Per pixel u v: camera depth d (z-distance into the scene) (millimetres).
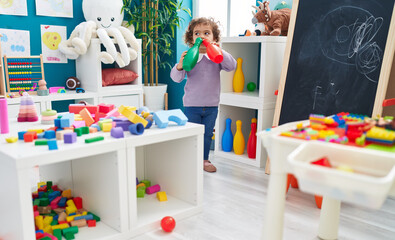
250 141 2500
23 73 2699
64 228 1437
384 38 1821
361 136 914
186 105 2271
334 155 866
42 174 2012
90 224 1463
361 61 1904
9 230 1238
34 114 1674
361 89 1894
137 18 3219
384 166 808
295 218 1636
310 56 2121
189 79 2244
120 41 2832
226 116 2711
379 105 1805
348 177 710
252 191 1971
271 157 959
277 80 2404
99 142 1293
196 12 3525
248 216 1659
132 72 3055
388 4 1827
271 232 968
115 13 2936
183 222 1596
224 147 2688
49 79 2979
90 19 2928
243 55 2705
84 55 2930
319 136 938
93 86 2891
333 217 1411
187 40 2367
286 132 976
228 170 2348
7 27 2705
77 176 1638
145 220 1522
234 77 2650
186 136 1565
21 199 1122
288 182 1897
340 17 2010
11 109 2455
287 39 2234
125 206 1407
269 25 2455
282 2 2559
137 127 1447
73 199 1646
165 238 1452
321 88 2059
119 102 2992
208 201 1831
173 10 3309
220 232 1506
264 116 2361
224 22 3291
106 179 1437
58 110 3043
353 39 1945
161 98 3359
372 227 1562
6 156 1146
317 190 771
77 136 1383
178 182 1753
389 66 1796
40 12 2844
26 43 2809
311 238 1456
